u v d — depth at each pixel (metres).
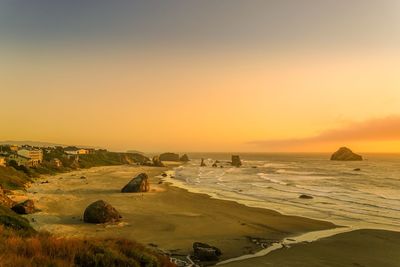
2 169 86.31
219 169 165.38
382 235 38.19
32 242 14.47
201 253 28.70
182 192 75.19
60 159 164.12
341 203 60.88
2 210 34.44
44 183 90.56
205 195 70.50
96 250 14.92
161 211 51.81
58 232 36.66
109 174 129.50
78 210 50.78
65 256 13.65
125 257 15.09
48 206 53.16
